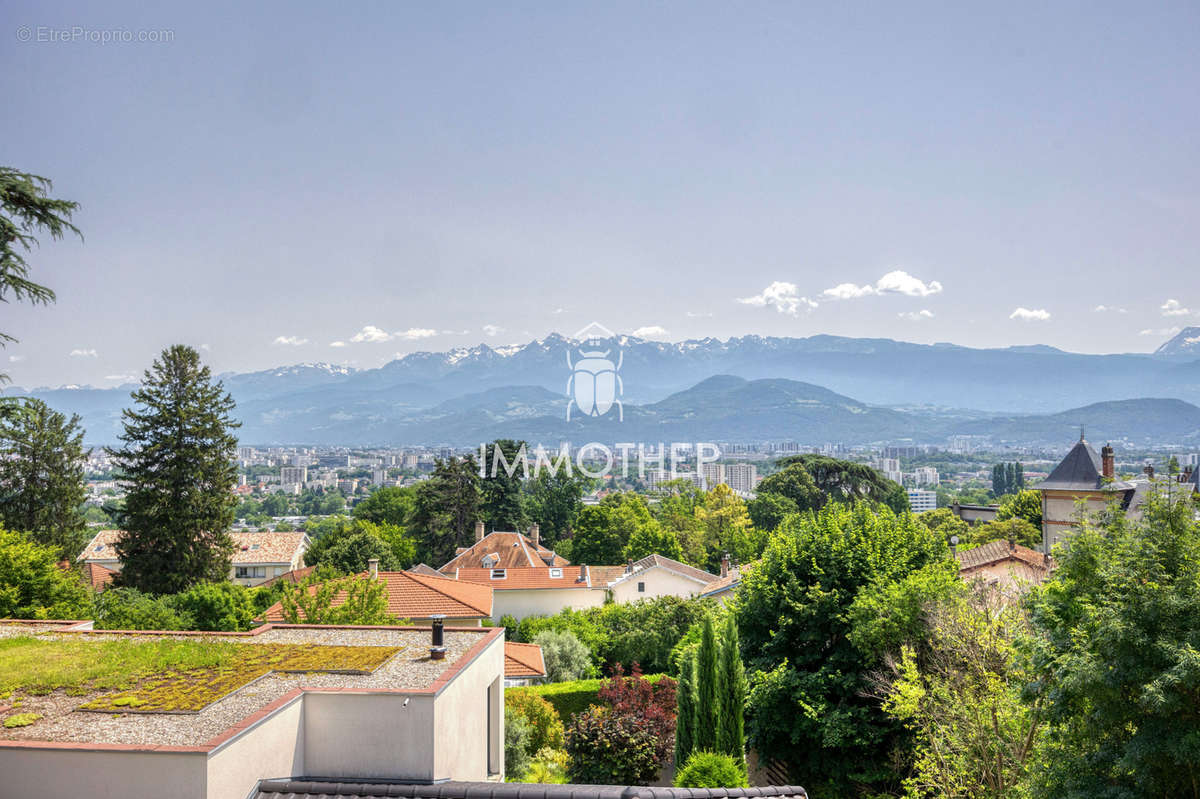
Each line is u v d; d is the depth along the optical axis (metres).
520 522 89.31
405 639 15.88
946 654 18.59
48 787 9.20
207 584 36.59
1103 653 12.01
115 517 43.09
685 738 22.20
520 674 31.70
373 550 66.19
